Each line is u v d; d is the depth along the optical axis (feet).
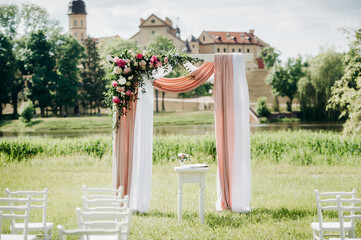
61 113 210.79
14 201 14.96
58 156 54.13
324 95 161.17
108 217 13.30
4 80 190.70
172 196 30.81
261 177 38.86
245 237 19.53
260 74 260.42
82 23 320.70
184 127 165.58
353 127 49.08
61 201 28.68
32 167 46.70
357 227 20.80
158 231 20.75
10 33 191.42
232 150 25.99
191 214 24.84
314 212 24.75
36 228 17.07
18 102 198.90
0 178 39.01
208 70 27.12
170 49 27.09
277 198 29.53
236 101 26.20
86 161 49.88
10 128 171.83
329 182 35.50
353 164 46.21
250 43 339.36
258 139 56.49
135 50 26.61
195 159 50.65
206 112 212.02
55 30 199.72
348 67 49.42
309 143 53.67
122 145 26.37
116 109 26.16
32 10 192.03
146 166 26.16
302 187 33.45
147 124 26.37
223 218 23.57
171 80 27.58
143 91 25.84
